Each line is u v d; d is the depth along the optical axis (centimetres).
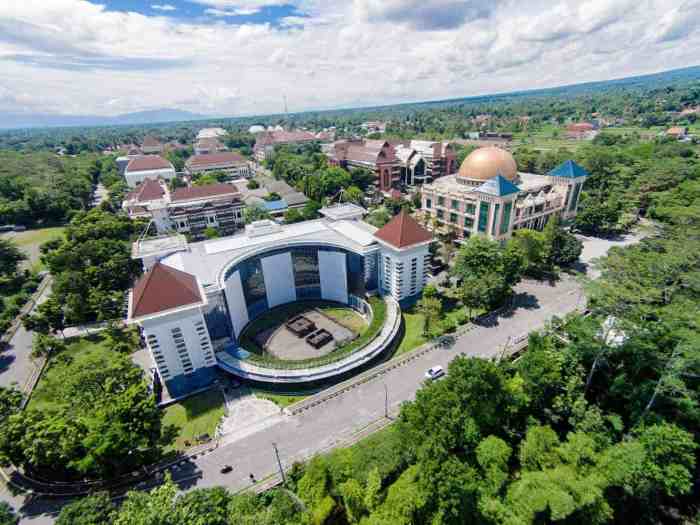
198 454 5106
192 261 7788
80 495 4628
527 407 5066
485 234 10212
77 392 5262
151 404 4922
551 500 3594
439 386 4541
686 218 7369
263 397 6156
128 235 11650
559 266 9675
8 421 4706
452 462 3825
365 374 6388
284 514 3784
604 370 5659
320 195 15575
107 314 8106
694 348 4241
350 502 3872
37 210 14400
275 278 8762
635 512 4472
